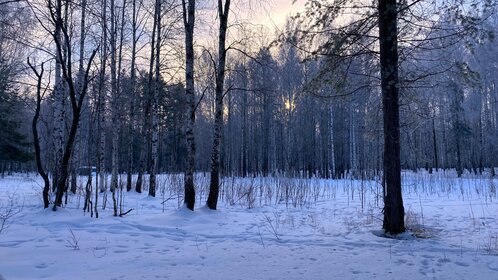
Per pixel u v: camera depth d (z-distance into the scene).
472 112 37.25
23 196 14.34
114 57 15.94
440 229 8.83
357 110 33.16
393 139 8.07
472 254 6.29
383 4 7.52
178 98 27.48
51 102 19.31
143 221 9.43
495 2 5.66
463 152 40.78
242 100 40.59
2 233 7.88
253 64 12.95
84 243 7.12
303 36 7.49
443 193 16.98
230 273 5.20
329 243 7.24
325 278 4.98
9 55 16.83
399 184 8.09
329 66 7.86
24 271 5.32
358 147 35.81
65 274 5.19
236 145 42.28
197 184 17.66
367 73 8.73
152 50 17.78
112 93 17.42
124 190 18.69
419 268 5.44
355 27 7.74
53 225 8.88
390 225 8.05
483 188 18.08
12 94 21.75
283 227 9.30
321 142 38.00
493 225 9.17
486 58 25.38
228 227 9.24
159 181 21.69
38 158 10.61
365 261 5.83
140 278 4.95
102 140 16.81
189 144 11.08
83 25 15.91
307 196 15.78
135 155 44.06
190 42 11.41
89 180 10.80
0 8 10.53
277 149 40.00
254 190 16.78
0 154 25.86
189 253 6.40
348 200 14.71
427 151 41.81
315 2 7.25
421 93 10.79
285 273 5.20
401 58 8.17
